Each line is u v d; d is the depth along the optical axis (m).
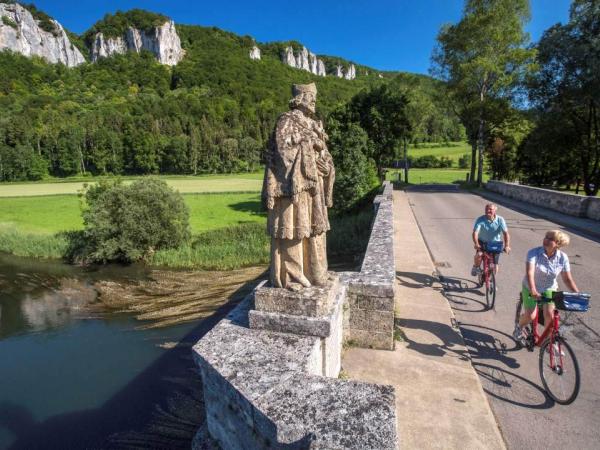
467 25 34.69
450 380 5.14
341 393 2.85
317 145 4.27
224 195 50.19
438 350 5.93
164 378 9.73
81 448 7.51
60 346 12.18
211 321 13.02
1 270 22.17
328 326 4.02
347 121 40.91
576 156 36.44
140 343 11.85
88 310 15.24
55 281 19.83
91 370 10.45
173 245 24.33
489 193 30.97
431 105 47.91
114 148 93.50
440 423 4.33
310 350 3.76
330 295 4.48
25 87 134.25
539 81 30.78
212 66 175.50
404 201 26.50
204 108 127.88
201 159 101.56
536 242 13.33
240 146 106.88
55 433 7.98
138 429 7.91
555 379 4.78
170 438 7.57
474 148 40.41
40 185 66.81
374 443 2.28
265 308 4.33
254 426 2.93
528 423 4.35
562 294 4.78
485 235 7.90
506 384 5.10
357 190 27.75
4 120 88.75
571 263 10.62
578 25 27.88
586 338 6.35
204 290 16.58
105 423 8.17
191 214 36.94
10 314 15.31
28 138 85.25
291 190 4.02
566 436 4.13
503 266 10.45
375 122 39.75
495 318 7.14
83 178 84.81
